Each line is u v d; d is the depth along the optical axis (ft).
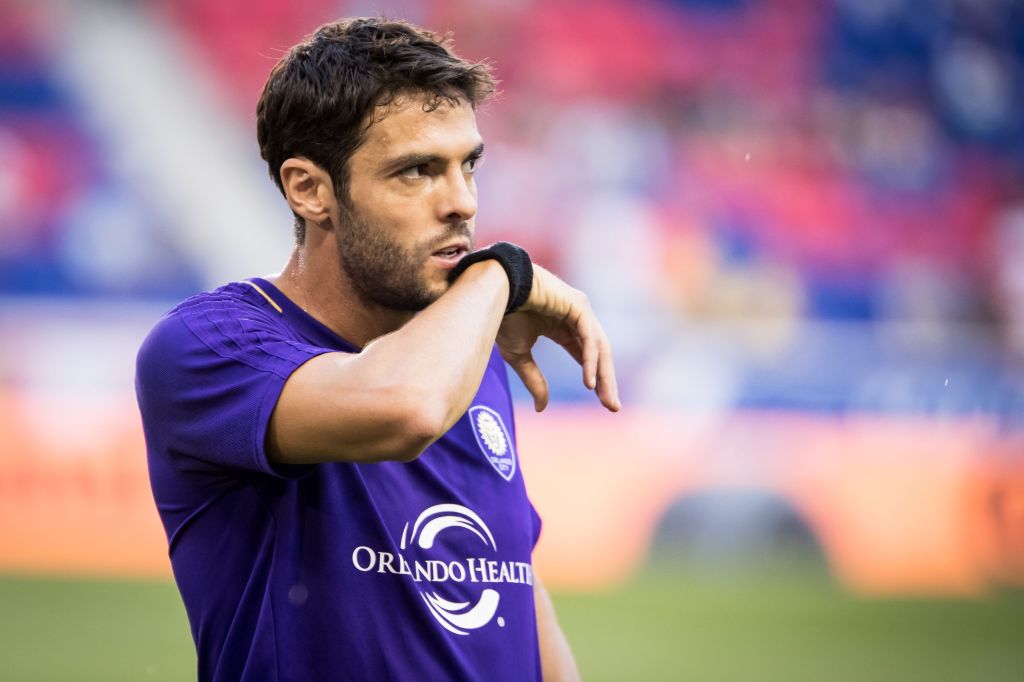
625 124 142.00
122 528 89.40
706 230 138.41
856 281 138.31
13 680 59.47
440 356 16.72
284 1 138.51
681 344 99.40
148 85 135.23
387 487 18.69
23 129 131.64
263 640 17.63
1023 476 97.50
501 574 19.42
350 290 19.29
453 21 142.72
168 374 17.97
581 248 135.64
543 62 143.13
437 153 17.98
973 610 86.79
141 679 60.34
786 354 98.63
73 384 90.17
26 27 134.31
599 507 93.50
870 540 95.96
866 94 148.05
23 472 88.89
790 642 73.97
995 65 150.92
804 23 149.48
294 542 17.93
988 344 99.40
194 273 130.72
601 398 20.49
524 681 19.42
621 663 67.31
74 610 76.74
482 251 18.95
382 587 18.10
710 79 145.59
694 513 95.25
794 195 141.08
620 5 145.89
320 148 18.34
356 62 17.95
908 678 65.31
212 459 17.63
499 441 20.59
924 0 151.43
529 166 138.00
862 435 97.40
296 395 16.75
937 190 144.25
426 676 18.01
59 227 128.06
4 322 89.92
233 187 133.90
